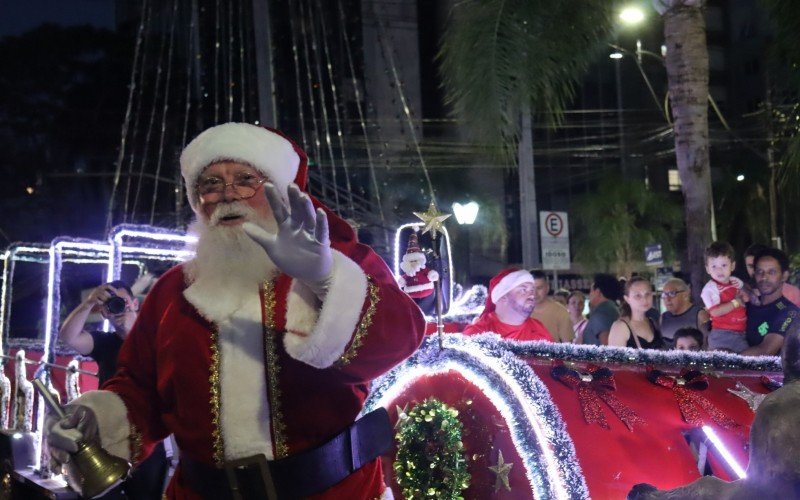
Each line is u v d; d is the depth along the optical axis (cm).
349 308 243
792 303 557
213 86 2614
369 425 275
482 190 3216
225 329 263
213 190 270
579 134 3409
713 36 3797
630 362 370
